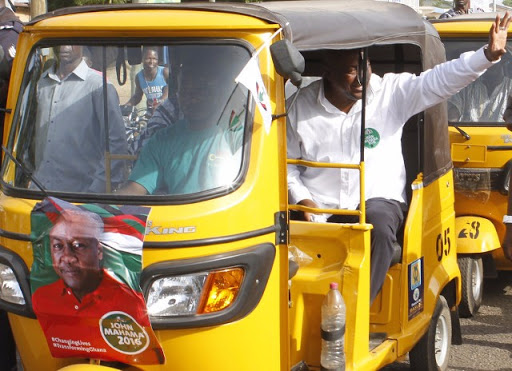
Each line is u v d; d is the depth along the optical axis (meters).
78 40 3.88
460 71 4.50
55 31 3.91
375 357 4.29
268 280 3.68
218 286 3.54
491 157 6.95
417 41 4.65
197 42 3.72
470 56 4.48
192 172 3.66
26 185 3.88
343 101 4.70
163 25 3.70
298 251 4.26
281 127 3.78
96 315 3.59
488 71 7.39
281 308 3.78
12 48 5.43
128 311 3.53
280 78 3.77
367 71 4.59
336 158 4.71
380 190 4.69
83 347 3.67
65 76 3.93
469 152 7.00
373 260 4.45
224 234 3.53
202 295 3.51
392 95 4.73
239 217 3.56
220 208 3.54
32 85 4.02
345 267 4.09
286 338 3.80
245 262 3.56
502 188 6.92
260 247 3.62
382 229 4.46
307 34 3.99
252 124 3.68
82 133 3.87
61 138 3.90
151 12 3.84
